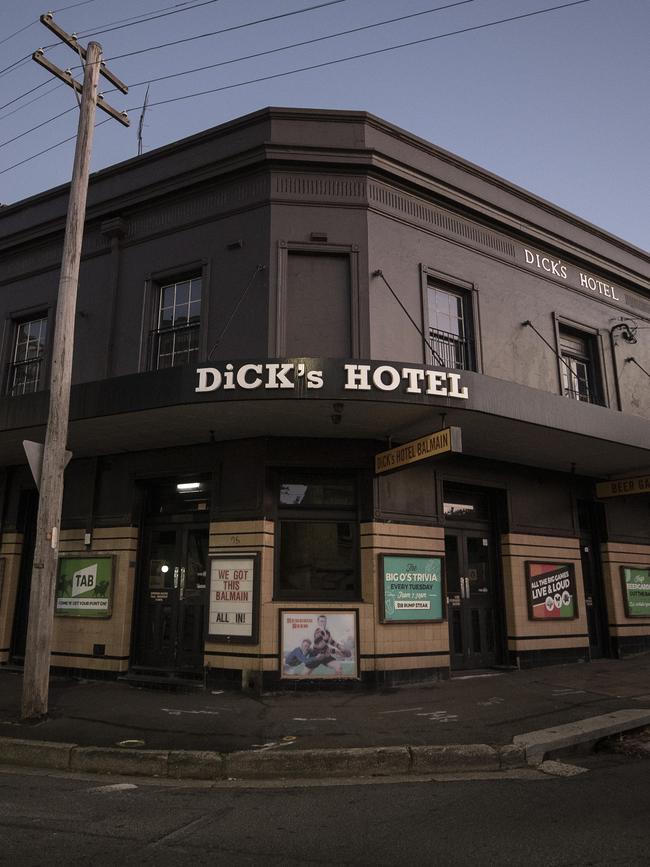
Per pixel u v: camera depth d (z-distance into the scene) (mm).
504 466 11781
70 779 6035
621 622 12883
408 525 10195
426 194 11500
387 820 4852
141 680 9898
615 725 7188
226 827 4730
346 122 11133
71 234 8531
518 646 11117
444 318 11523
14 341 13000
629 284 14547
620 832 4465
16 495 12273
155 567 10844
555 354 12727
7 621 11734
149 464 10844
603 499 13203
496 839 4406
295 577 9852
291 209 10594
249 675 9188
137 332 11266
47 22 8680
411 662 9688
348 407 8656
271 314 10117
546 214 13211
